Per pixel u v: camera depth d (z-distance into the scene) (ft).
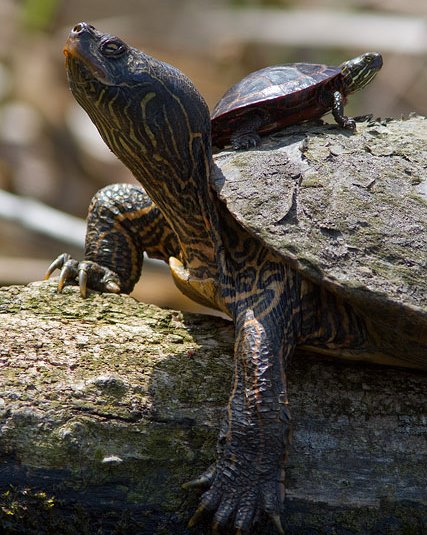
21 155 72.95
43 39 79.61
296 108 31.63
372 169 29.37
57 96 76.43
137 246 34.12
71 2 82.07
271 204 28.17
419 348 28.09
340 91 32.71
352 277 26.78
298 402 28.55
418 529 27.53
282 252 27.20
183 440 27.53
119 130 29.45
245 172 29.27
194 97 29.84
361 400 28.84
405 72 75.92
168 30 81.20
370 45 67.62
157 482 27.17
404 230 27.89
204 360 29.37
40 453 26.76
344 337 29.17
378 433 28.27
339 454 27.84
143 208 33.55
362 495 27.53
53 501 26.84
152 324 30.63
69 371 28.07
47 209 52.42
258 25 74.33
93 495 26.96
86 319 30.30
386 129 32.14
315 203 28.19
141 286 60.59
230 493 26.30
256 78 32.17
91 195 72.84
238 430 26.45
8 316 29.89
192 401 28.09
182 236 31.40
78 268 32.30
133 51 29.17
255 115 31.37
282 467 26.53
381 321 27.43
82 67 28.19
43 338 29.01
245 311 28.43
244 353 27.27
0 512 26.71
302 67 32.63
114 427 27.25
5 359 28.12
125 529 27.04
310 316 29.04
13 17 80.23
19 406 26.99
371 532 27.43
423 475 27.86
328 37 69.26
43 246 61.93
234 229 29.84
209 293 30.86
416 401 29.01
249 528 25.96
